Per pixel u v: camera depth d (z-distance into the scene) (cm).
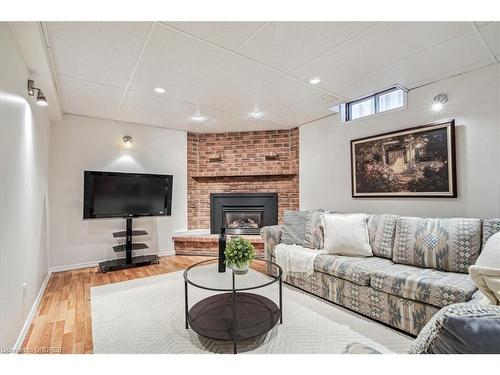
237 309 205
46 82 237
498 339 57
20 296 184
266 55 211
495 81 223
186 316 196
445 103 252
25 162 204
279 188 445
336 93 293
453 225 206
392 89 299
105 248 380
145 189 390
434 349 65
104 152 382
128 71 235
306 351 166
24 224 199
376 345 172
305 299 247
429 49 203
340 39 189
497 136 221
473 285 163
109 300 249
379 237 249
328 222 270
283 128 441
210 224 462
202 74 244
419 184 268
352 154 336
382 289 195
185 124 415
